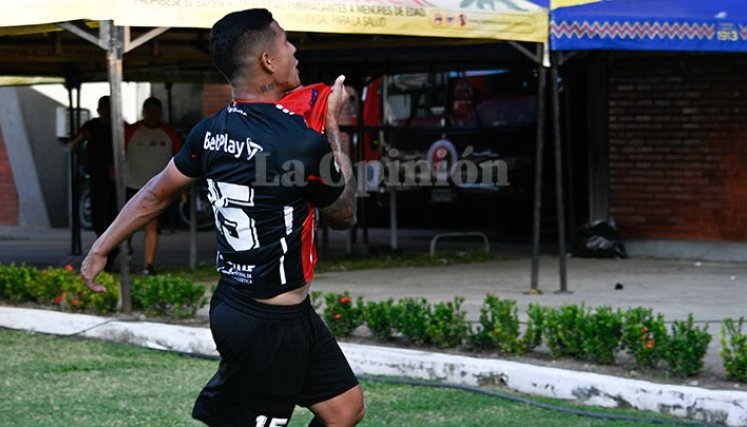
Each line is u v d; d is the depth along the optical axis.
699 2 27.81
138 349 22.02
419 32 24.66
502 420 16.48
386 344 20.97
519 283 30.34
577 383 17.41
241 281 10.66
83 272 11.40
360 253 38.03
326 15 23.61
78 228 39.59
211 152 10.73
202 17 22.67
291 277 10.66
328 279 31.50
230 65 10.73
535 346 19.84
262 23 10.73
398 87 46.19
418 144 45.25
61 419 16.81
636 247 36.38
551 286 29.62
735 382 17.41
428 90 45.59
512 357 19.53
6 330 24.16
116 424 16.56
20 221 53.00
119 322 22.92
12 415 17.02
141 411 17.27
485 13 25.47
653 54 35.50
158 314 23.80
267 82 10.77
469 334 20.17
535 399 17.62
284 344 10.67
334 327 21.47
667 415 16.50
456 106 45.06
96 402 17.81
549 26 26.20
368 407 17.38
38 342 22.78
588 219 38.00
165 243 44.09
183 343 21.56
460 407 17.27
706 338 17.84
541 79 27.16
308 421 16.94
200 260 37.25
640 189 36.16
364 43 31.91
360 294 28.19
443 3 25.25
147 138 32.84
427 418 16.70
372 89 46.66
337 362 11.30
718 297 27.27
